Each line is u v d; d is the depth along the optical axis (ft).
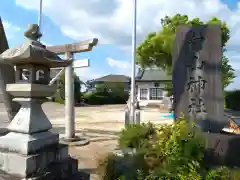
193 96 17.93
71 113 24.40
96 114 62.28
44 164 9.49
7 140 9.62
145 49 42.75
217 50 17.44
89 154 19.72
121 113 65.41
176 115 18.29
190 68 18.16
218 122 17.11
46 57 9.46
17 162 8.93
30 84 9.44
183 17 43.65
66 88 24.43
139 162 9.35
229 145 13.23
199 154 9.47
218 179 8.27
